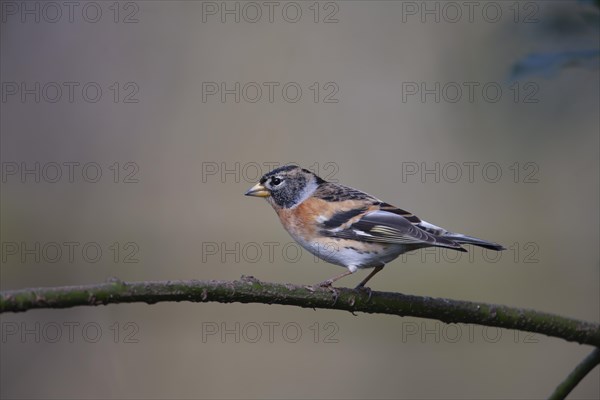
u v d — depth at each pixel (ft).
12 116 52.65
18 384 41.24
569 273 47.24
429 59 50.78
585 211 47.65
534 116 21.44
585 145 29.19
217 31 55.06
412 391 42.91
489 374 42.78
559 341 43.80
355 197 27.50
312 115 53.57
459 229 48.39
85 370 42.47
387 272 48.49
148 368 42.91
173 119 54.19
